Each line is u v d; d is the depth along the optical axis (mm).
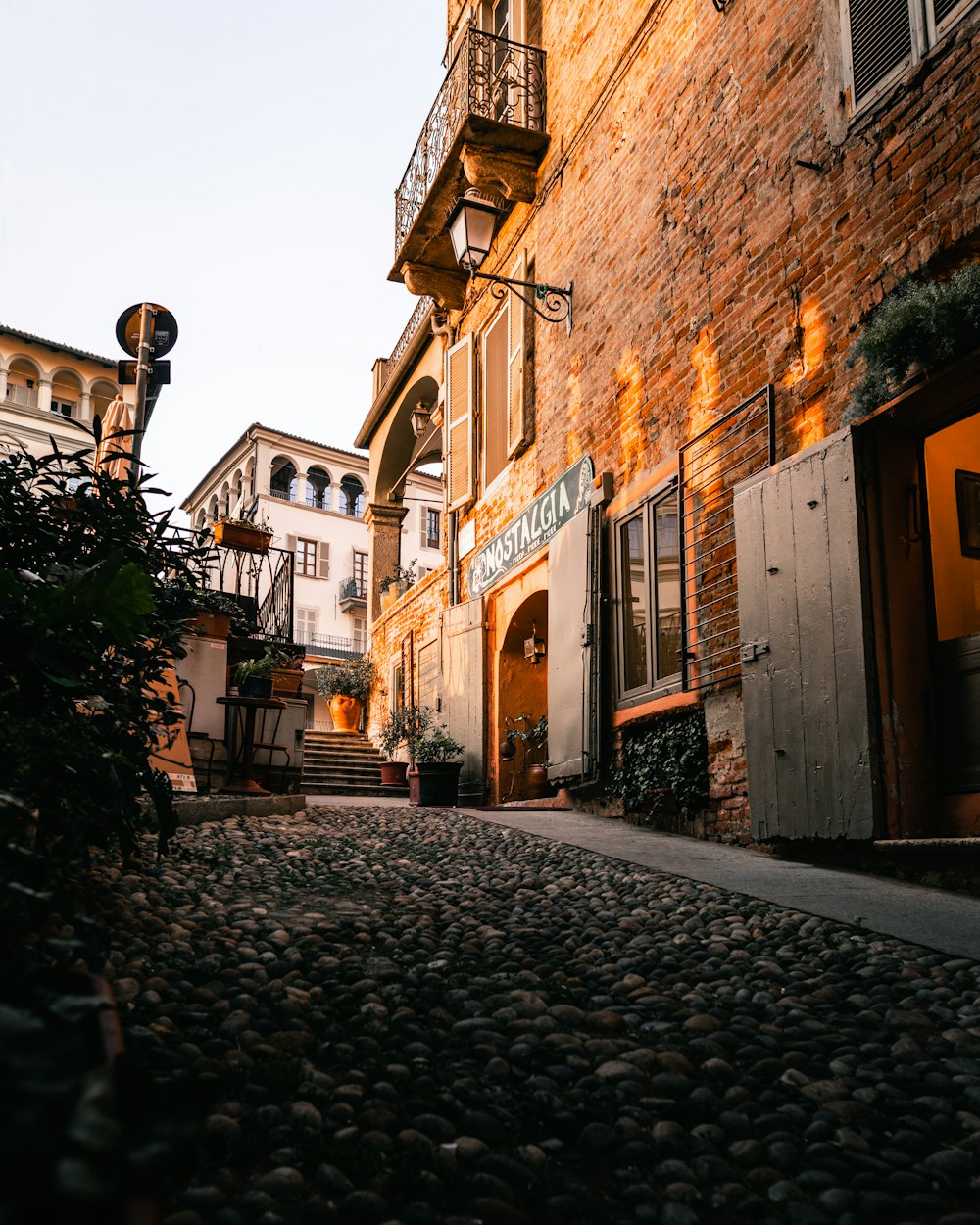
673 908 4922
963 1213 1988
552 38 12211
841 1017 3250
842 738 6113
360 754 16688
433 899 4961
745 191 7922
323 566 46562
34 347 39094
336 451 47688
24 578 3303
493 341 13648
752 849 7016
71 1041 1083
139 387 9656
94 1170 956
